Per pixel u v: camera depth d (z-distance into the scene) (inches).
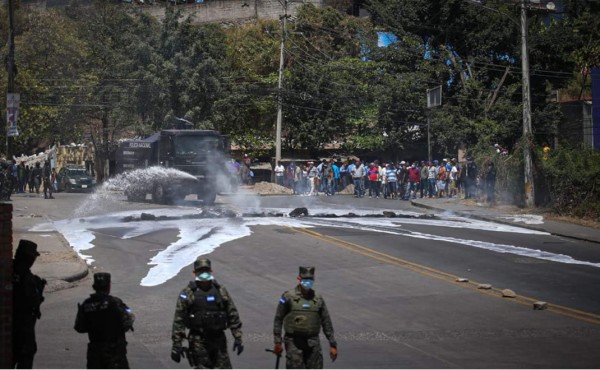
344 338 462.6
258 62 2551.7
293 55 2514.8
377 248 824.3
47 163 1627.7
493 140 2154.3
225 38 2564.0
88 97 2396.7
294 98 2362.2
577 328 488.1
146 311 534.9
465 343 449.1
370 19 2770.7
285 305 326.0
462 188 1656.0
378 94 2272.4
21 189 1878.7
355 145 2352.4
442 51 2279.8
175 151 1438.2
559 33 2230.6
